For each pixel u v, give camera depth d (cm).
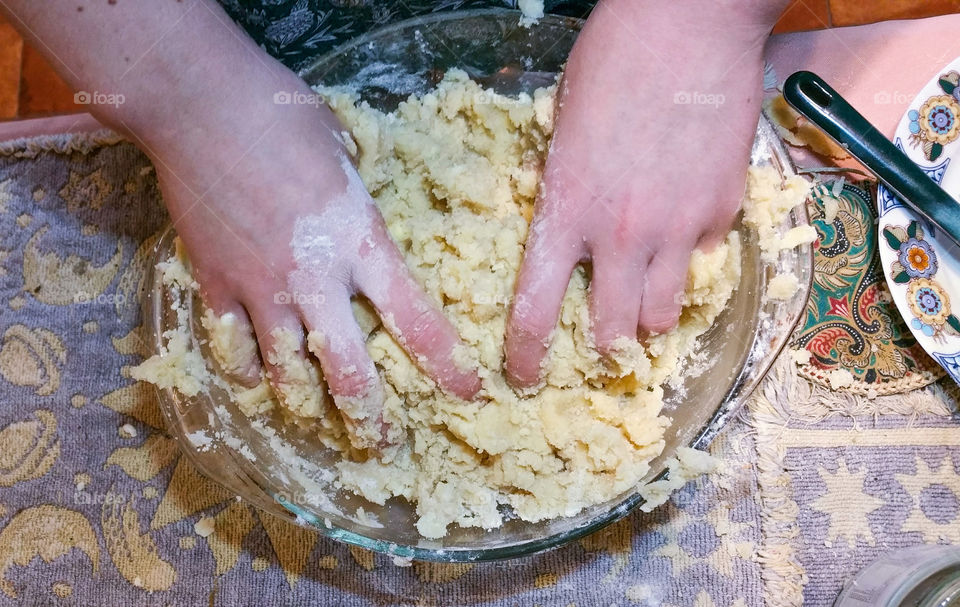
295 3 42
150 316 39
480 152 41
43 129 47
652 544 43
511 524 38
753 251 39
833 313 43
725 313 39
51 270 47
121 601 44
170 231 39
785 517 42
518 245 37
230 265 35
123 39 32
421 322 35
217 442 39
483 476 39
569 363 37
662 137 34
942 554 40
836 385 43
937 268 42
